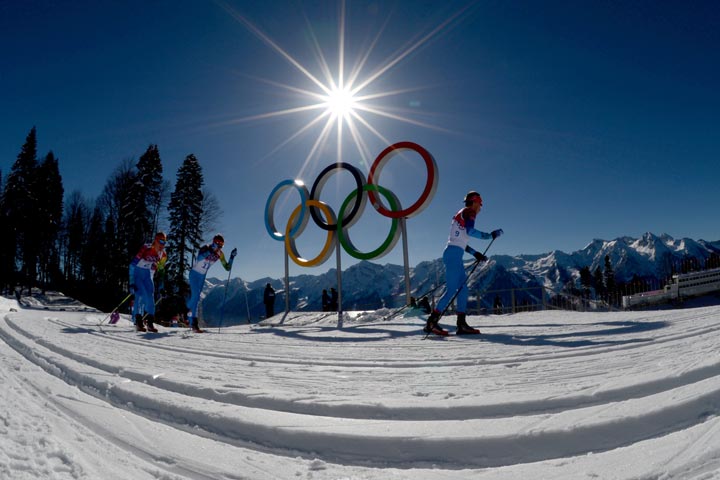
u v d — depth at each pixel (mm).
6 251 31719
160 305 12391
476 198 6121
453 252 6059
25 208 32750
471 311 11758
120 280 28906
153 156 30281
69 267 39312
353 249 10617
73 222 38000
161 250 7793
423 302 9727
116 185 31625
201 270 8406
